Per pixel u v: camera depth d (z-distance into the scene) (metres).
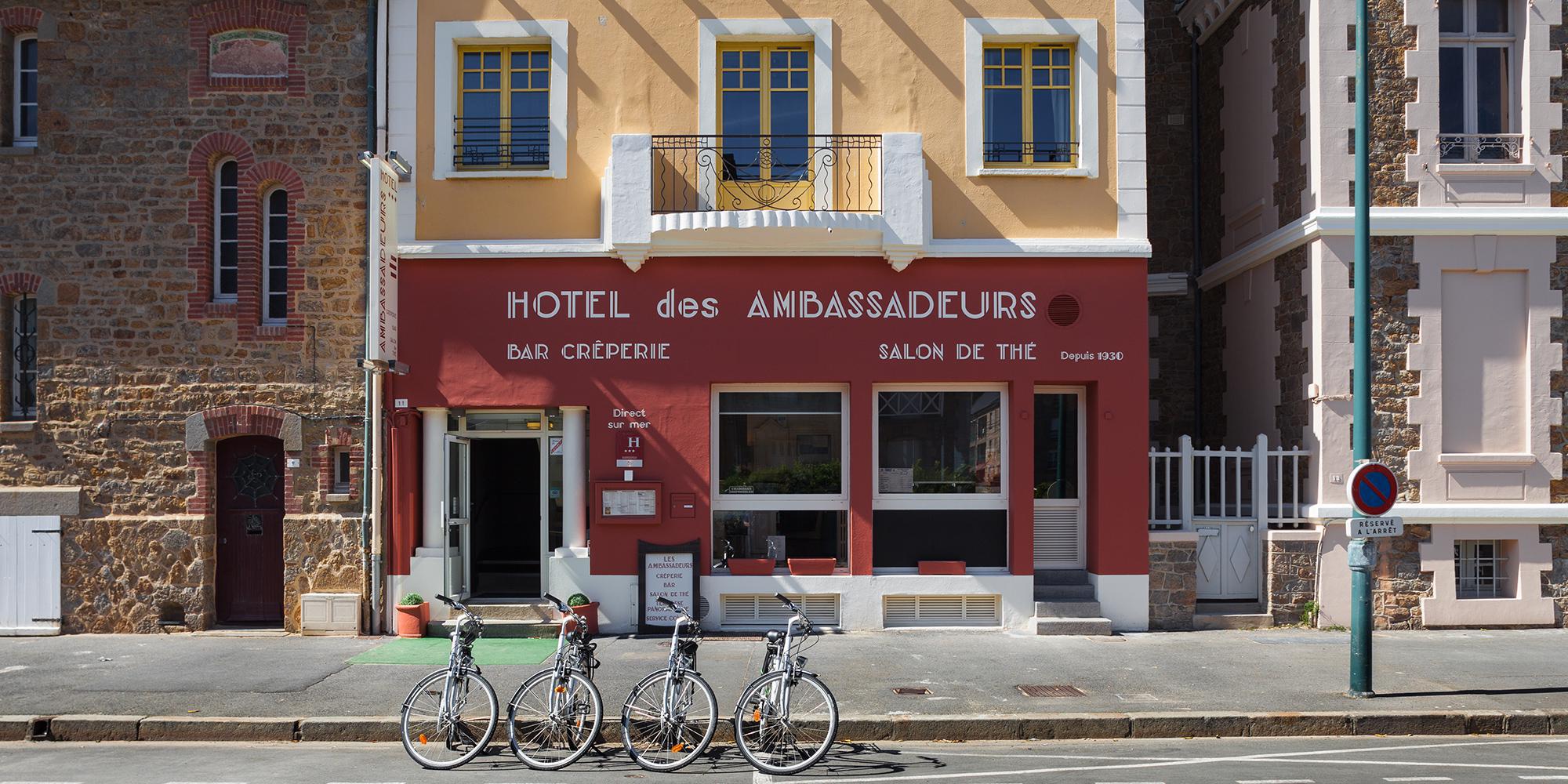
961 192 12.75
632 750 7.72
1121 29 12.81
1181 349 16.58
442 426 12.81
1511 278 12.85
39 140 12.68
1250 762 7.70
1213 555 13.05
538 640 12.13
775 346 12.64
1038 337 12.69
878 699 9.16
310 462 12.62
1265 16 14.36
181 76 12.73
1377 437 12.67
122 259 12.65
